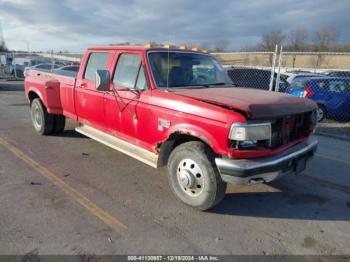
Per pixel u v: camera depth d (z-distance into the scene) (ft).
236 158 11.50
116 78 16.29
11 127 26.45
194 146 12.56
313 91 35.37
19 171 16.74
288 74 40.83
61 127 23.76
